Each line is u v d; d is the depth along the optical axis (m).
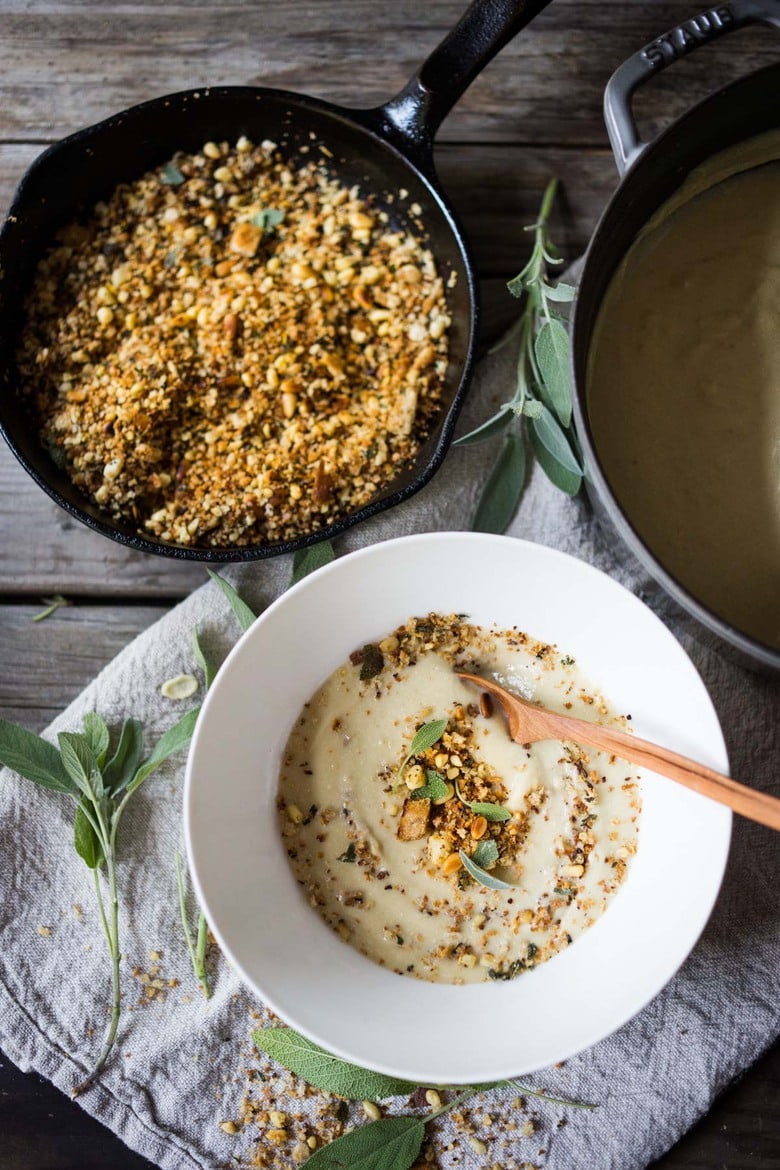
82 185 0.61
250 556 0.55
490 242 0.63
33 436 0.60
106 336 0.60
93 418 0.59
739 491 0.54
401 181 0.60
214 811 0.54
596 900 0.55
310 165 0.62
